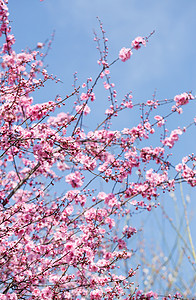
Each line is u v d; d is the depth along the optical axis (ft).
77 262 16.66
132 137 17.81
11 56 17.53
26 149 18.48
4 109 17.75
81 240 16.75
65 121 17.25
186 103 17.89
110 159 17.58
